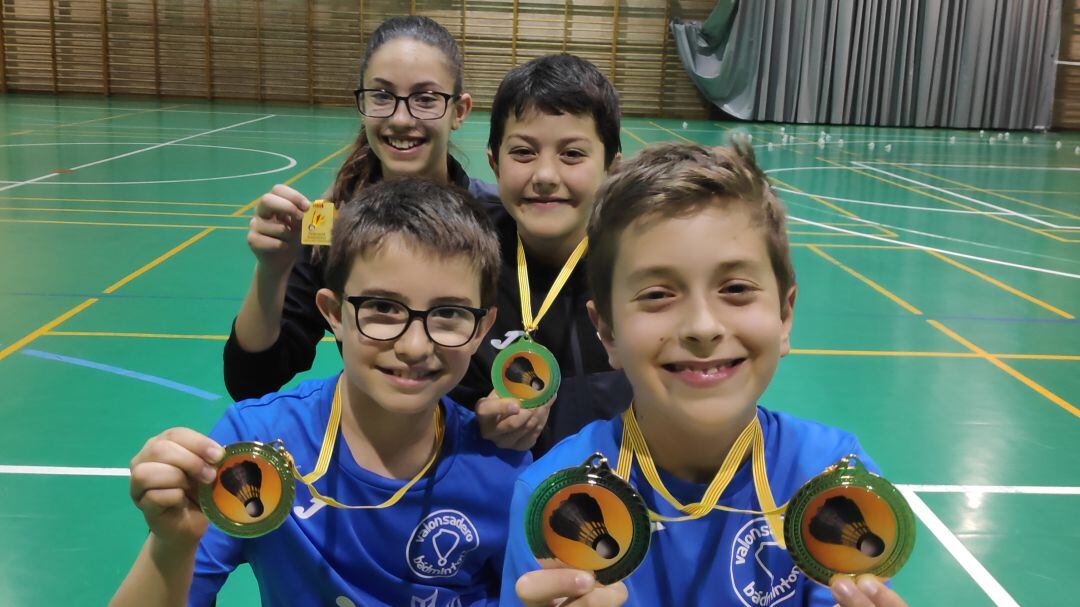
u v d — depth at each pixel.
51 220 8.50
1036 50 21.92
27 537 3.10
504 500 1.68
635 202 1.15
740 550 1.30
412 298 1.48
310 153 13.64
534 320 2.10
